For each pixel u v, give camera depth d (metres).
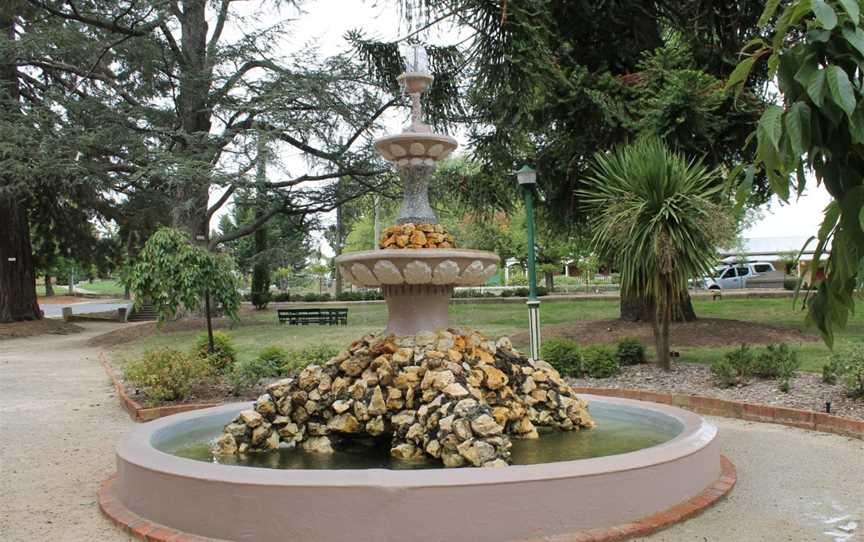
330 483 3.74
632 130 12.17
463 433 4.63
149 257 10.70
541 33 11.52
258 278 34.66
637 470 4.09
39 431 7.84
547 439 5.52
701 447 4.68
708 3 13.25
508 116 13.57
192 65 23.61
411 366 5.25
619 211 9.65
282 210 25.62
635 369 10.59
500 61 11.51
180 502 4.07
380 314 29.77
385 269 5.14
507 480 3.75
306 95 21.05
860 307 18.78
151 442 5.46
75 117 21.50
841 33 1.59
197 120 23.89
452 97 14.10
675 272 9.41
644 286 9.67
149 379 9.23
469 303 31.56
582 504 3.88
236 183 20.31
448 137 5.68
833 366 8.23
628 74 13.43
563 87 12.19
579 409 5.89
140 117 22.12
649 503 4.13
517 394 5.78
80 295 66.50
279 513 3.76
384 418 5.19
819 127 1.63
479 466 4.51
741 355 9.16
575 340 15.16
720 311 20.95
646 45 14.73
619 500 4.00
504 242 36.75
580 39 14.56
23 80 25.67
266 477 3.90
